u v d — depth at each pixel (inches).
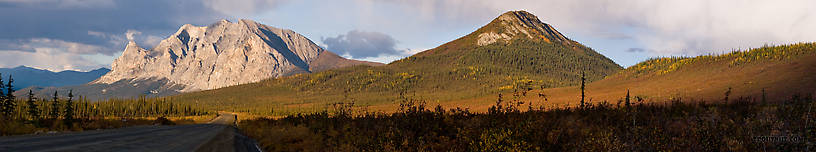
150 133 1272.1
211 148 761.6
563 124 553.3
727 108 1132.5
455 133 606.2
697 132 552.1
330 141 830.5
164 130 1590.8
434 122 643.5
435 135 599.8
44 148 669.3
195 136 1080.8
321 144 855.1
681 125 641.0
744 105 1210.0
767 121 583.5
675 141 534.9
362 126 780.0
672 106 1258.6
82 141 841.5
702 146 526.3
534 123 502.3
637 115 775.7
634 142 539.2
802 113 562.3
